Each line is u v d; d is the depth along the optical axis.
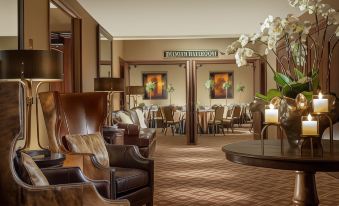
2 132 2.09
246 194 4.49
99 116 4.02
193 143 9.70
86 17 6.34
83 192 2.26
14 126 2.09
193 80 10.02
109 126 6.05
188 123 9.73
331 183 5.07
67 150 3.46
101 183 2.90
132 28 8.59
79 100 3.97
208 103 15.80
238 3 7.08
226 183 5.10
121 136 5.65
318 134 2.44
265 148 2.73
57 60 3.20
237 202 4.14
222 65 15.74
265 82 10.40
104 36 7.76
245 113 15.18
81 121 3.94
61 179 2.73
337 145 2.86
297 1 2.73
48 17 4.64
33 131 4.20
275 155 2.39
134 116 8.49
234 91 15.73
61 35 7.77
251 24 8.45
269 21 2.70
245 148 2.75
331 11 2.71
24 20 3.88
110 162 3.83
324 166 2.23
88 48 6.48
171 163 6.78
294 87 2.68
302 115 2.61
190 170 6.08
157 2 6.95
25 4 3.92
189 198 4.32
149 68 15.76
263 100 2.99
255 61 11.92
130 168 3.73
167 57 12.09
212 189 4.76
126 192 3.39
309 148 2.46
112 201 2.41
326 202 4.12
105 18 7.91
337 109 2.62
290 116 2.64
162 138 11.41
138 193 3.51
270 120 2.59
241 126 14.84
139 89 10.84
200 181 5.24
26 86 3.11
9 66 3.04
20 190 2.08
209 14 7.80
